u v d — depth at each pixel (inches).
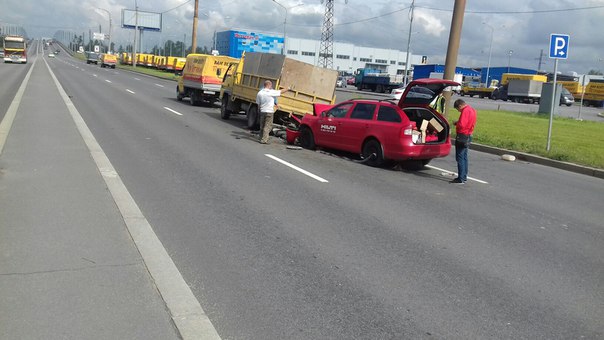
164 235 230.7
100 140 479.5
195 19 1941.4
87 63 3750.0
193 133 581.3
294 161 450.9
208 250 215.5
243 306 167.5
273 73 626.5
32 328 145.4
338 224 265.7
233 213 272.2
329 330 155.3
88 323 149.6
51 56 5128.0
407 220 283.7
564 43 610.5
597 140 761.6
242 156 454.9
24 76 1523.1
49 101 815.7
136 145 467.5
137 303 163.5
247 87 682.2
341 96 1738.4
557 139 747.4
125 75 2199.8
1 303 158.7
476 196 366.6
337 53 4904.0
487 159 586.6
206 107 977.5
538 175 492.1
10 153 391.2
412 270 208.1
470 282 199.6
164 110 829.2
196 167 389.1
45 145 432.5
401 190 365.7
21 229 224.5
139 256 202.1
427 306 175.9
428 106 469.1
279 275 194.1
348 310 169.2
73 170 345.7
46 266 187.3
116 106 816.9
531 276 210.8
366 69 2901.1
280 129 616.7
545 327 166.1
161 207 274.8
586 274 217.3
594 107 2375.7
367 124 464.8
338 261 212.5
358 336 152.8
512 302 183.6
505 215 314.7
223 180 350.6
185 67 1047.0
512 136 756.6
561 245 258.2
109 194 290.5
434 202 335.3
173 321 153.9
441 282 197.6
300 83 627.2
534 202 361.4
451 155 591.5
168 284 178.7
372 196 337.7
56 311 155.5
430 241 248.7
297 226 257.1
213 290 177.9
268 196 315.0
